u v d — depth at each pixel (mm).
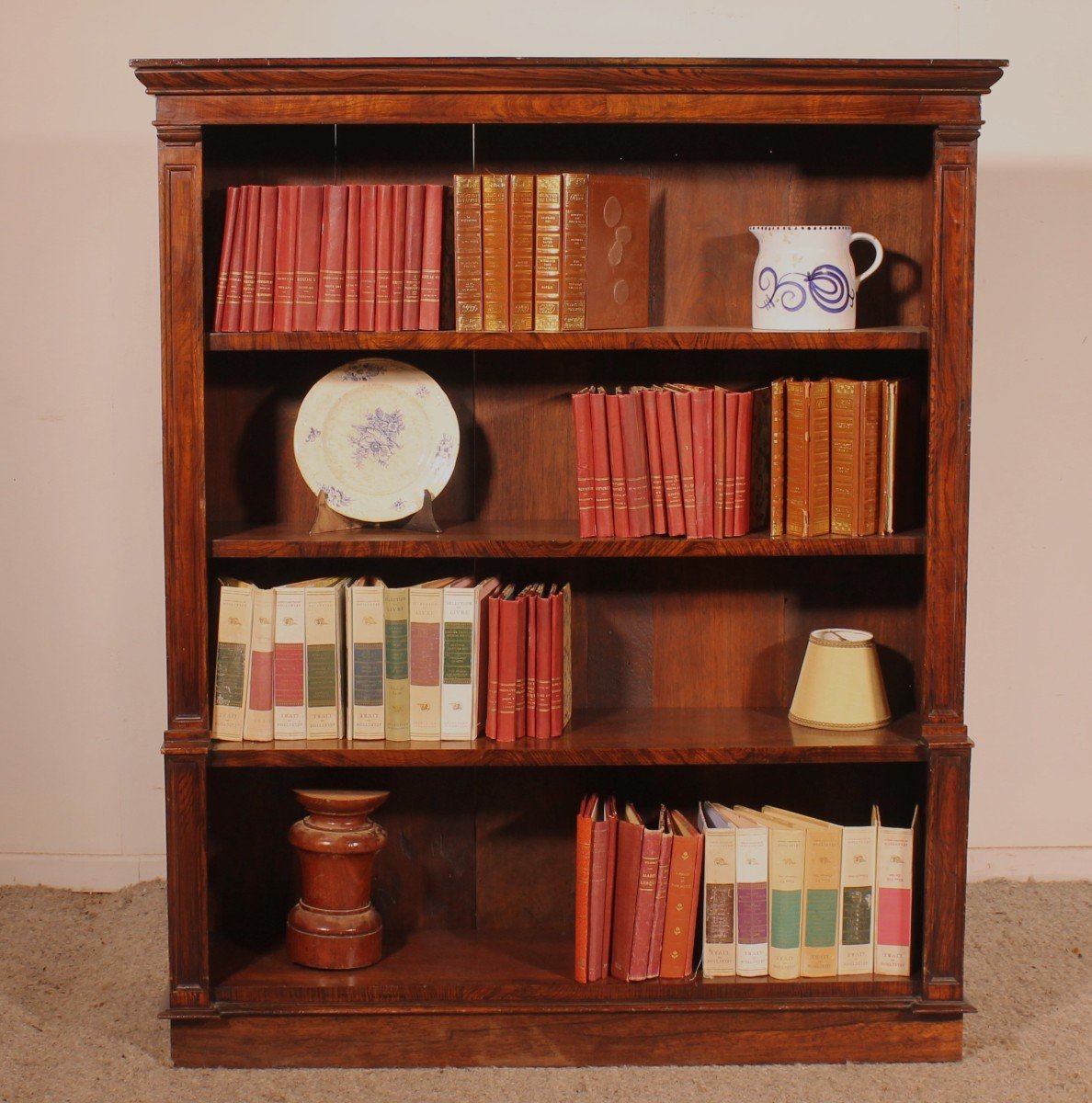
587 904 2480
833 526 2490
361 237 2434
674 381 2742
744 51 3102
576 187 2400
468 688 2504
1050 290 3211
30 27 3072
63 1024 2615
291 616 2482
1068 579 3279
